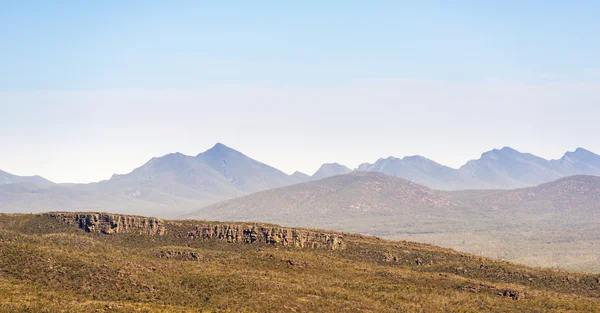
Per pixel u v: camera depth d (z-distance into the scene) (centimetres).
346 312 15962
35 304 13975
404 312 16388
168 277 17362
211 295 16512
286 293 16975
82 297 15212
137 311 14462
